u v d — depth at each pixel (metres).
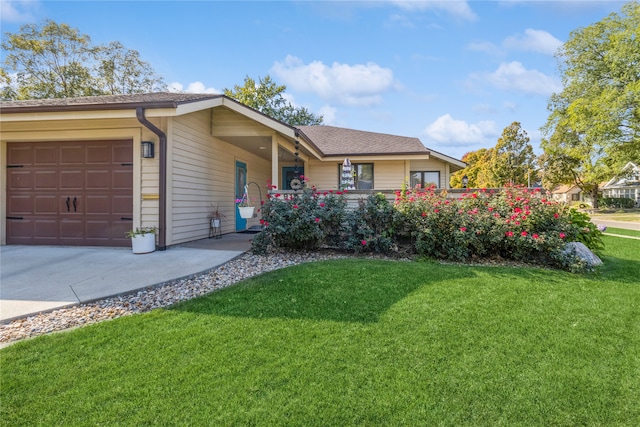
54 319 3.28
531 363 2.52
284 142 9.15
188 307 3.48
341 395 2.11
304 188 6.62
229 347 2.67
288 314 3.31
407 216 6.12
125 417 1.90
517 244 5.53
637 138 18.61
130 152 6.73
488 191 6.52
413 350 2.66
